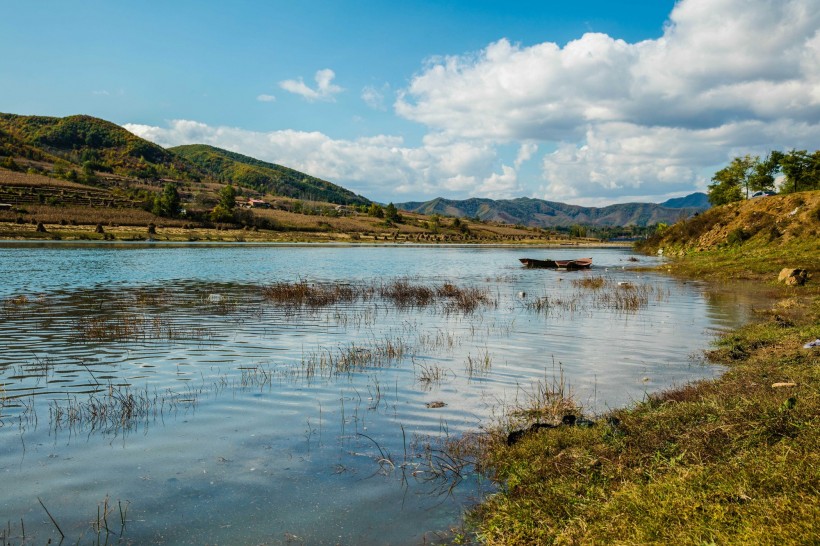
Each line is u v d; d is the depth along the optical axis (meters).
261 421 9.33
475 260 71.31
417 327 19.47
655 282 37.12
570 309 24.16
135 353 14.70
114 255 59.28
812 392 8.38
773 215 60.09
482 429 8.88
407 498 6.57
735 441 6.76
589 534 5.15
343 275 43.78
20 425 9.05
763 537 4.34
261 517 6.09
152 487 6.82
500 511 6.04
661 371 12.73
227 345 15.91
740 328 18.19
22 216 113.44
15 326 18.55
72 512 6.19
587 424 8.73
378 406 10.16
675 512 5.14
